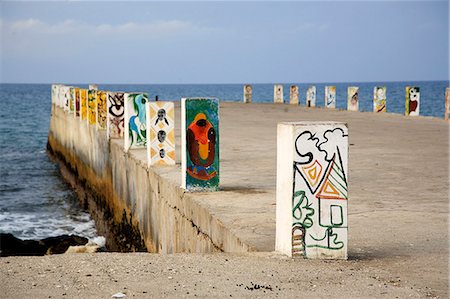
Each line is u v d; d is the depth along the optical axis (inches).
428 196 377.7
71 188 1115.3
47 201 976.3
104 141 784.9
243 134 794.8
